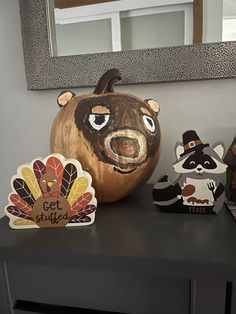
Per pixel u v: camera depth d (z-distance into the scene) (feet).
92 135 1.45
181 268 1.06
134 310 1.21
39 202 1.41
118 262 1.11
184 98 2.05
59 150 1.55
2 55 2.23
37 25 2.04
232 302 1.08
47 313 1.30
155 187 1.53
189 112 2.06
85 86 2.08
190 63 1.91
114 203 1.72
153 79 1.97
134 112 1.50
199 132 2.08
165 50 1.92
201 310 1.11
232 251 1.11
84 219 1.42
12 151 2.40
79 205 1.41
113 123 1.45
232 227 1.34
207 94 2.02
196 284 1.09
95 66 2.03
